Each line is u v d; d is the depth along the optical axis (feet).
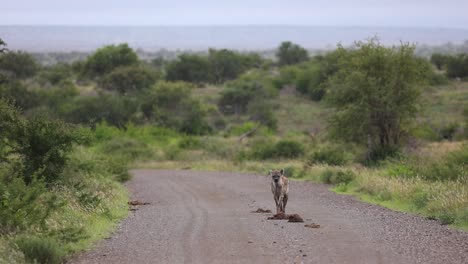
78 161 144.66
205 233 84.69
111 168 187.32
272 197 142.92
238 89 482.69
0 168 110.63
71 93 472.44
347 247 73.00
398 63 215.10
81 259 68.74
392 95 213.66
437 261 65.05
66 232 75.92
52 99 416.87
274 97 509.35
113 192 132.57
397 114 214.48
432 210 106.22
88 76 628.28
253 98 476.54
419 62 220.43
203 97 506.89
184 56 648.38
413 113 219.20
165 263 65.87
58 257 66.64
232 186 173.27
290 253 69.62
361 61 218.18
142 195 150.10
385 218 101.14
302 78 534.78
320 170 191.31
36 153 117.29
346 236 81.10
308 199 136.87
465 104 416.87
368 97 213.25
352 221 96.99
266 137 329.52
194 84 604.08
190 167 259.19
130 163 264.93
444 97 452.35
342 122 219.82
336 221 96.94
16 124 115.96
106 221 96.53
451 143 251.39
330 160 208.85
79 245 75.61
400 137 225.56
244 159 265.95
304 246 73.72
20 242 67.15
